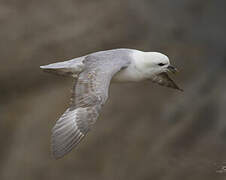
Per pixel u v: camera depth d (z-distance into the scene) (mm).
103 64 8391
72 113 7734
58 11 17656
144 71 8953
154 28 16922
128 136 15438
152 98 15867
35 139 16469
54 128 7668
